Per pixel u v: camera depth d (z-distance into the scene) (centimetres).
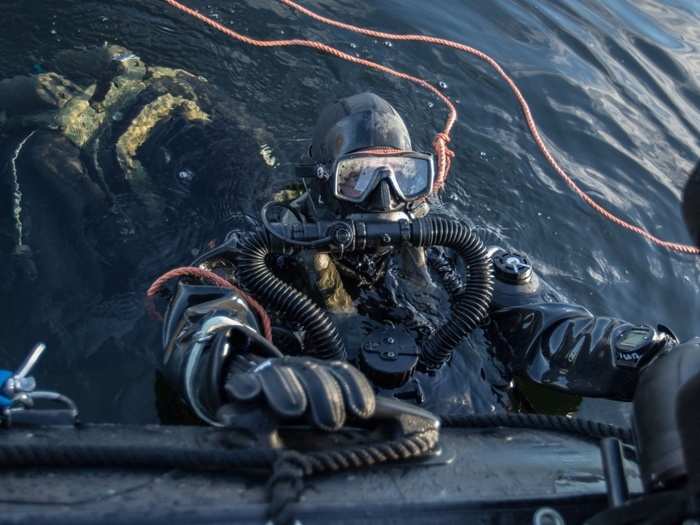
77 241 314
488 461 141
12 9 441
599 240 380
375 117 269
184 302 243
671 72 529
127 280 301
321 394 129
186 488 120
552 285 345
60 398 152
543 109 464
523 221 379
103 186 341
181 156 363
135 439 135
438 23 519
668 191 421
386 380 240
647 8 611
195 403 184
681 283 368
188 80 413
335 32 490
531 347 265
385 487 125
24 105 375
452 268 307
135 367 267
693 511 91
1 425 138
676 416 97
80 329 279
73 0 456
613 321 258
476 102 459
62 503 113
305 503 117
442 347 250
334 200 267
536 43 521
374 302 279
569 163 429
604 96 485
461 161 411
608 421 266
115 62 409
